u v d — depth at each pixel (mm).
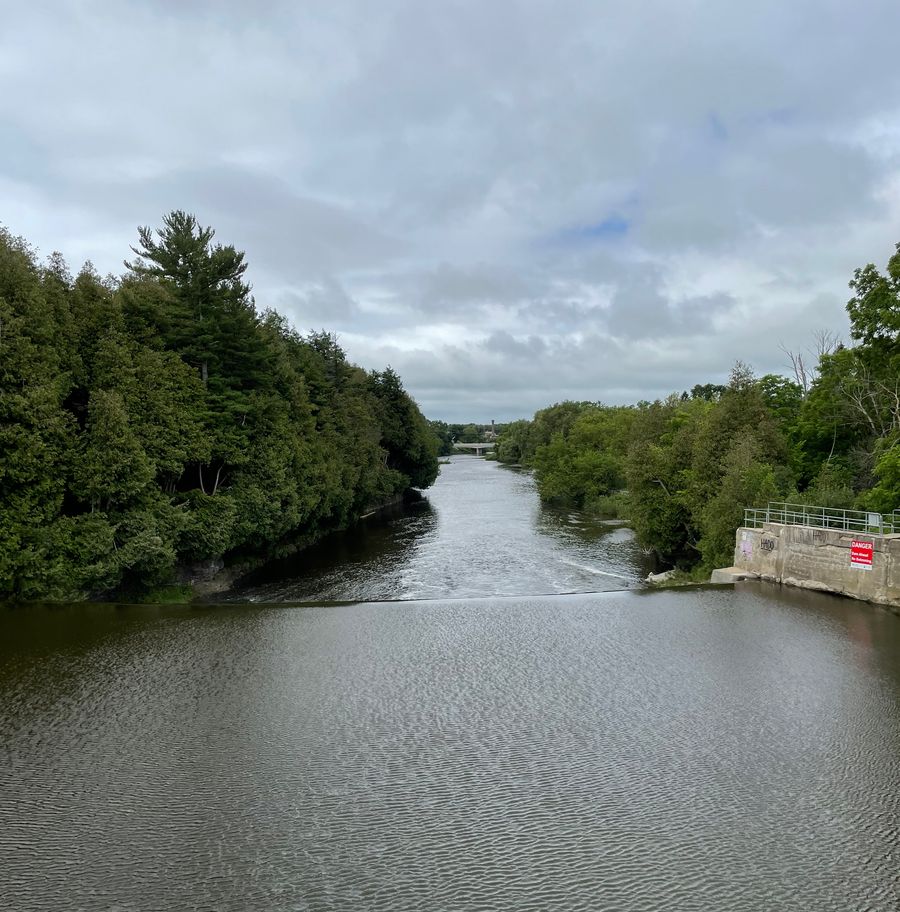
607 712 17109
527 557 46781
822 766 14320
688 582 35094
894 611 25625
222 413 38469
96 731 16094
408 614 26703
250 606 28578
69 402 32562
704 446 41312
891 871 10922
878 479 38875
